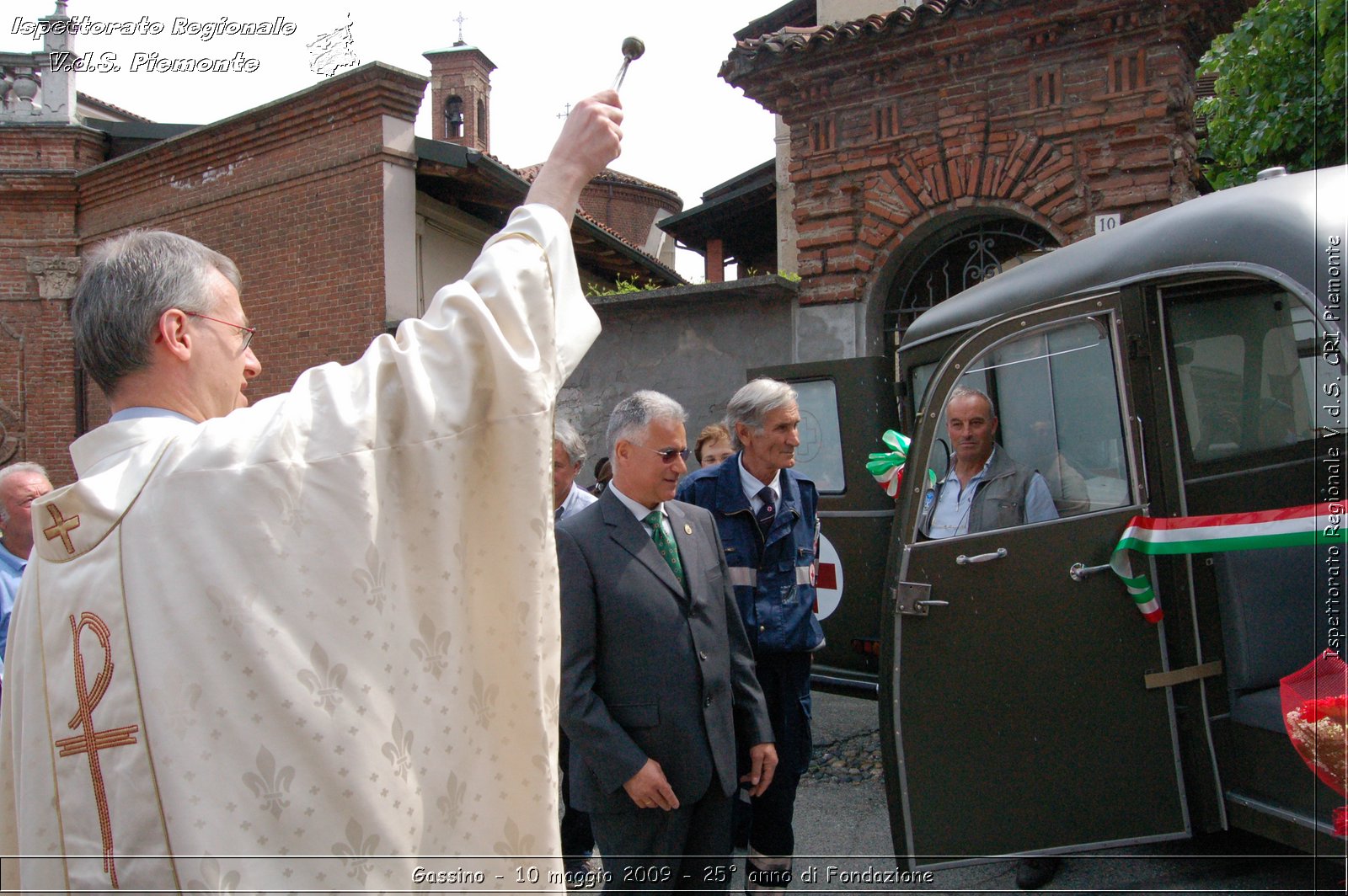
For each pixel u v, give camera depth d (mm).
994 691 3354
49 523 1199
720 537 3270
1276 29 5918
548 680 1226
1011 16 7316
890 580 3518
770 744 2898
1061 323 3504
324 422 1164
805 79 8273
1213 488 3246
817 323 8266
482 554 1220
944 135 7727
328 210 10398
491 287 1232
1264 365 3229
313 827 1078
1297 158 6262
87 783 1124
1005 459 3666
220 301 1357
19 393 12508
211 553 1105
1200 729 3189
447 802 1171
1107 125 7070
